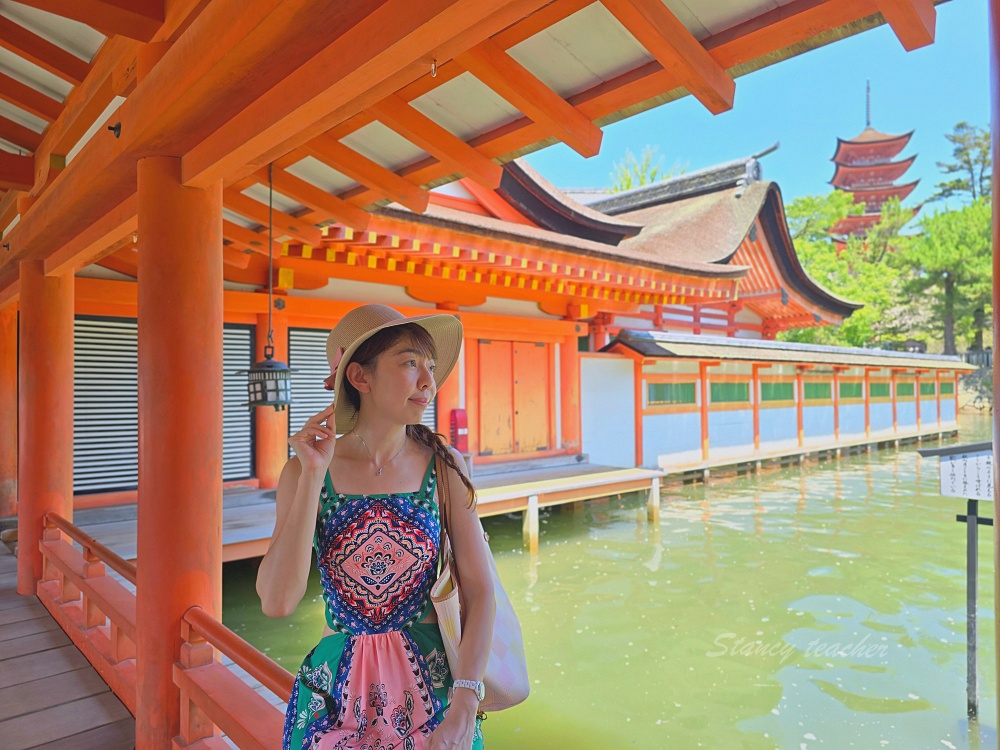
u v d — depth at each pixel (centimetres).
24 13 309
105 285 748
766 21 212
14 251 514
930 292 4331
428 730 135
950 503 1241
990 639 588
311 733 135
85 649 442
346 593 141
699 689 491
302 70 207
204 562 297
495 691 142
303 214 597
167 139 271
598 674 518
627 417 1385
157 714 293
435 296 1081
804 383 1856
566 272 1091
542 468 1161
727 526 1041
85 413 749
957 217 4100
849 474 1628
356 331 145
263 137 233
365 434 146
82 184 338
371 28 179
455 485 148
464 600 145
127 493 766
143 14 247
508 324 1165
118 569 362
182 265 292
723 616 646
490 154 338
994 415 73
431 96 303
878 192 6275
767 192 1933
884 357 2120
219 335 305
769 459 1747
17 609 529
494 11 156
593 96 271
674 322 1795
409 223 830
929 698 476
